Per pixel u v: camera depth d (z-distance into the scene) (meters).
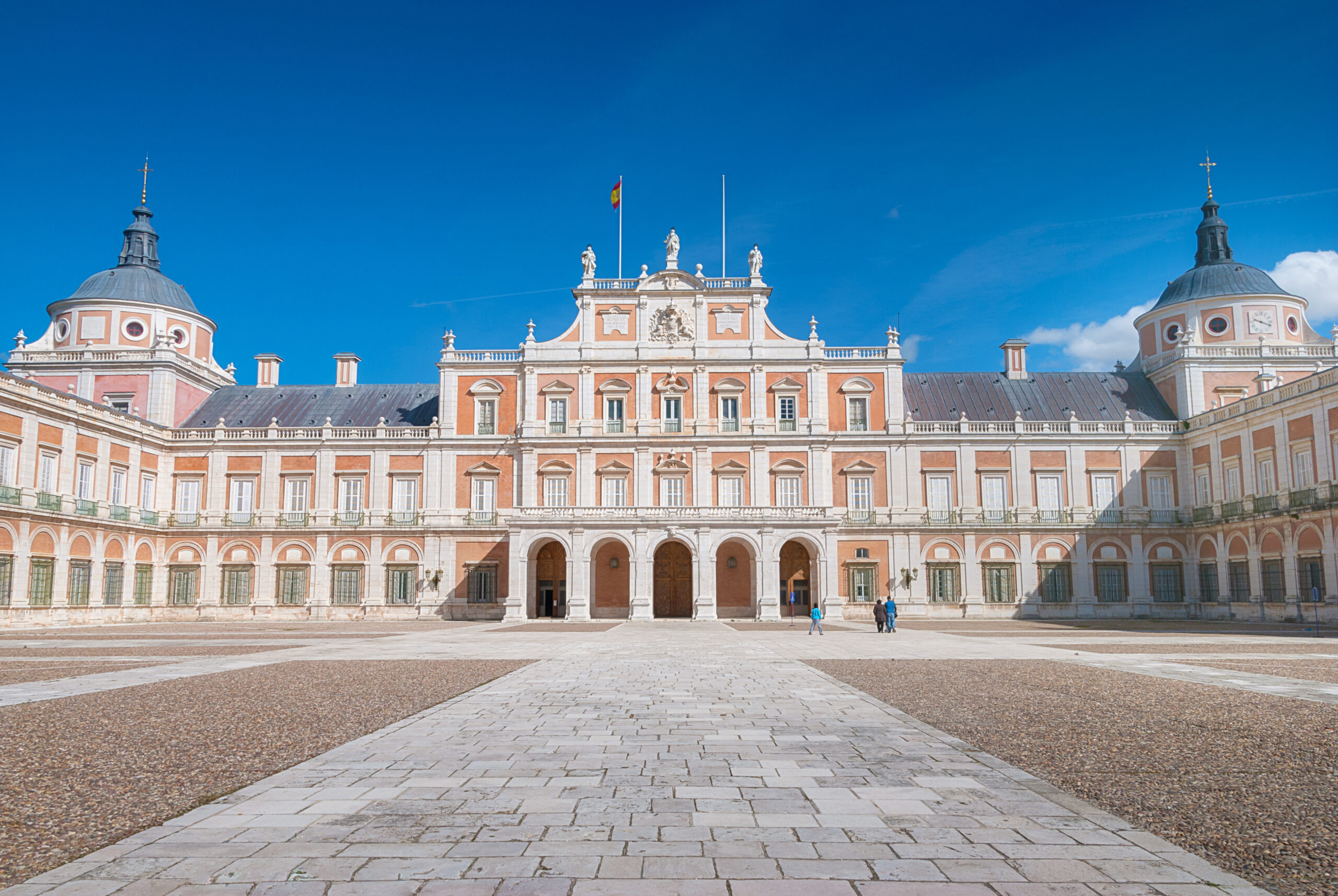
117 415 62.12
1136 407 70.88
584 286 69.06
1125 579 66.12
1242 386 67.56
